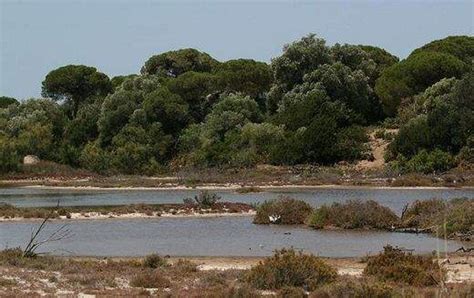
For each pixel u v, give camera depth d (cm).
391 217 7644
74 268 4819
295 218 8044
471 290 2656
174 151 16825
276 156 15125
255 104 17350
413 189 11962
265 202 8406
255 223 8056
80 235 7131
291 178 13738
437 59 16912
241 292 3716
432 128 14250
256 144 15662
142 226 7844
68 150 17062
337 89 17038
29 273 4534
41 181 14938
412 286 4153
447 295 2369
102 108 17688
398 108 16725
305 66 17925
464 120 13950
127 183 13925
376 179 13288
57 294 3822
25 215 8550
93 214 8775
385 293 3466
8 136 17462
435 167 13650
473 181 12431
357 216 7569
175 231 7412
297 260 4312
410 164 13788
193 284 4256
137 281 4262
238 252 6006
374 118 17575
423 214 7588
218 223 8075
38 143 17150
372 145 15450
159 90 17600
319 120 15388
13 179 15425
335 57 18675
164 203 10312
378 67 19488
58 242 6662
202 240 6738
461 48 19288
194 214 8856
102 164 16388
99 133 17650
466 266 4972
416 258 4797
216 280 4334
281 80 17962
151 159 16162
